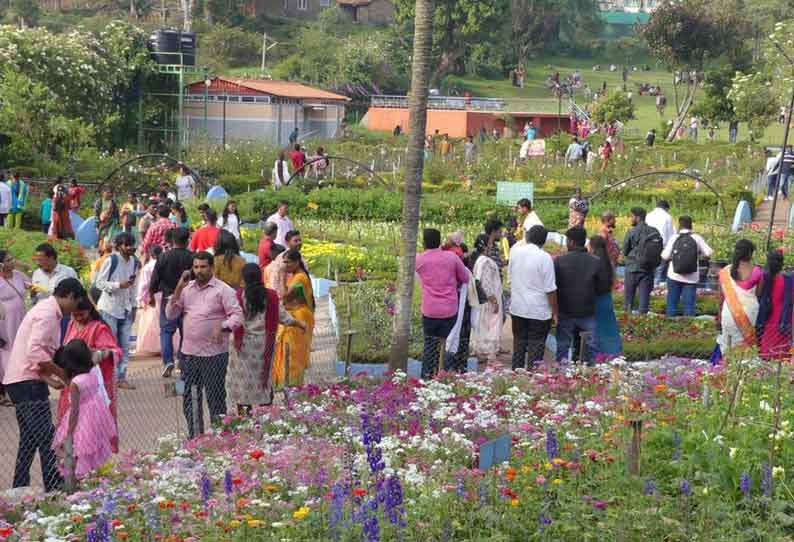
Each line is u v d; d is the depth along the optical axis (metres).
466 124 72.62
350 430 10.20
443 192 41.28
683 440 9.59
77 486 9.56
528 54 114.00
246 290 11.96
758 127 52.00
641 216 18.70
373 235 29.88
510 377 12.64
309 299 13.76
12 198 30.39
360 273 23.05
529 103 85.25
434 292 13.77
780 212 35.38
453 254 13.91
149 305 15.08
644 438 9.73
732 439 9.63
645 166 44.66
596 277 13.70
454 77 102.25
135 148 53.19
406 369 13.74
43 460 10.02
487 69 108.62
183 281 11.67
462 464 9.57
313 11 112.00
